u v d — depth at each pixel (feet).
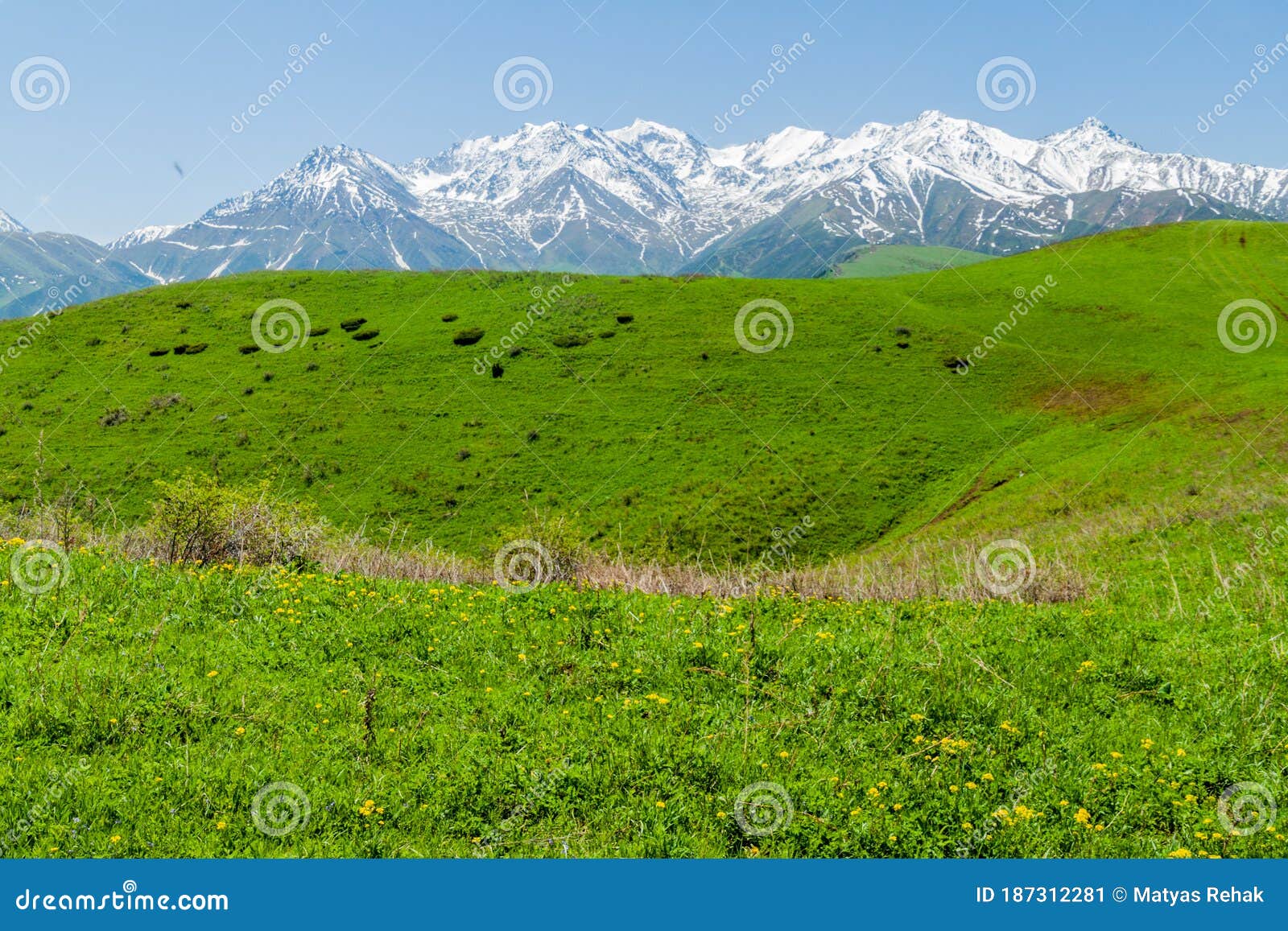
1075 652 39.68
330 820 24.49
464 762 27.58
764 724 31.04
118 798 24.31
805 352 288.71
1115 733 31.96
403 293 351.05
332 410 262.67
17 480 226.17
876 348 290.35
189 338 313.12
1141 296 326.24
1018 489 197.67
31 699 28.09
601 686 33.86
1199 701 34.71
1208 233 387.96
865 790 27.27
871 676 34.73
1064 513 168.86
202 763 26.05
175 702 28.94
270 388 276.62
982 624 43.75
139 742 27.04
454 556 62.23
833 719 31.68
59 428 254.27
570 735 29.71
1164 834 26.71
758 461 229.25
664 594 49.55
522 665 35.58
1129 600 53.57
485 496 220.84
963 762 29.17
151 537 53.42
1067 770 28.84
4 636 32.68
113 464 233.35
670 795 26.81
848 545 198.90
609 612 42.24
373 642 36.65
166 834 23.41
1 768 24.59
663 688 33.94
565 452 238.89
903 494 215.92
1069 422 237.86
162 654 32.96
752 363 281.33
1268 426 187.73
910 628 42.42
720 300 327.67
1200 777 28.91
